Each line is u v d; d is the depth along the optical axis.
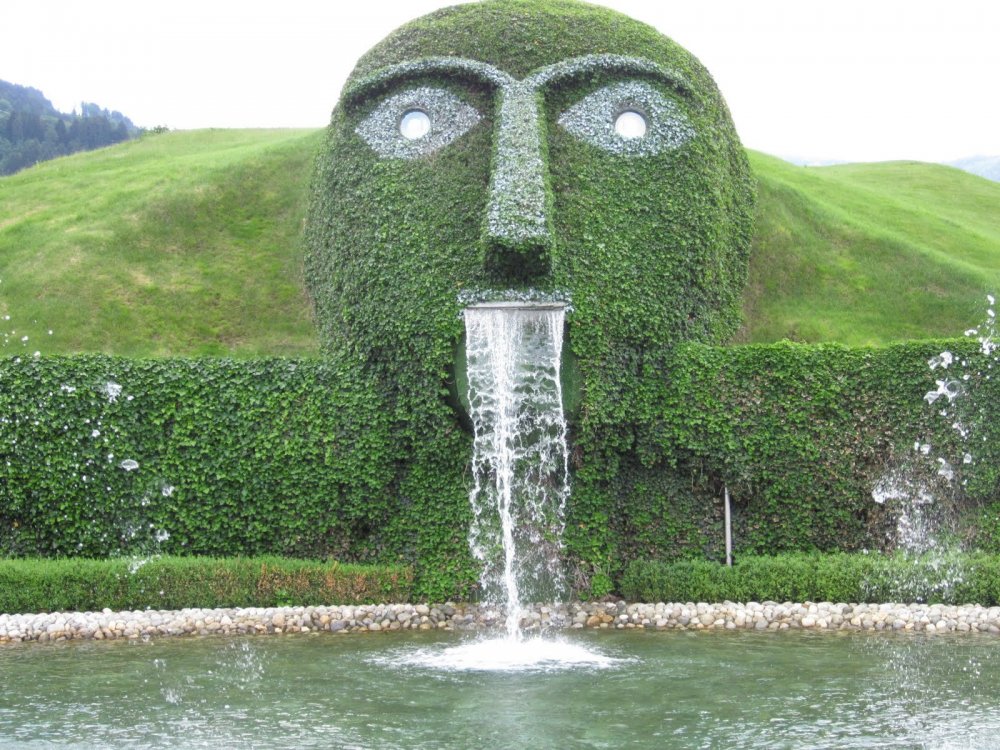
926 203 27.84
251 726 8.18
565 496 13.45
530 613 12.79
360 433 13.78
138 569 12.54
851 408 13.69
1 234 19.91
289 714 8.52
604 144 14.35
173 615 12.22
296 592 12.80
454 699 8.98
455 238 13.70
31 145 72.25
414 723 8.25
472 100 14.61
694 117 14.95
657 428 13.77
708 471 13.93
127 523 13.63
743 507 14.05
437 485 13.59
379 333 13.68
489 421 13.20
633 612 12.72
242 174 21.44
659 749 7.56
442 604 13.01
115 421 13.70
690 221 14.34
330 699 9.00
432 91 14.70
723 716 8.38
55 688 9.35
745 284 17.30
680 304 14.13
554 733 7.96
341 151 15.00
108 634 11.77
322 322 15.72
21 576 12.20
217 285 18.45
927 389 13.55
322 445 13.77
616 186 14.13
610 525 13.85
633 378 13.70
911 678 9.55
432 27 15.43
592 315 13.36
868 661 10.25
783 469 13.68
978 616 11.91
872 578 12.59
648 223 14.09
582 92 14.70
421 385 13.41
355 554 13.87
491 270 13.31
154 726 8.18
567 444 13.34
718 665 10.18
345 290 14.20
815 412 13.70
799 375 13.76
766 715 8.38
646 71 14.83
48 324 17.00
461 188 14.00
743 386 13.77
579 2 16.39
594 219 13.86
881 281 19.20
